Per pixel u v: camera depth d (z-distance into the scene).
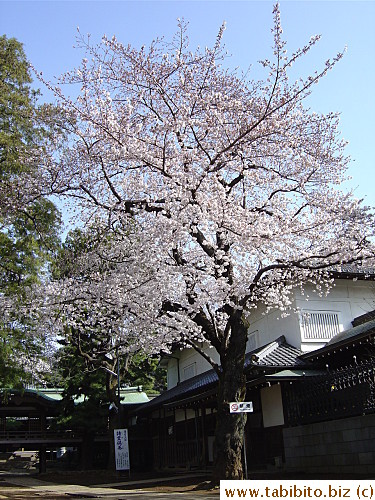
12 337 17.41
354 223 11.02
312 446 13.48
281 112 11.77
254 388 15.82
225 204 10.80
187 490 12.17
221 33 11.88
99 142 11.91
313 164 12.07
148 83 11.86
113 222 12.85
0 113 16.81
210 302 11.47
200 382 20.52
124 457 20.88
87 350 22.53
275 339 17.81
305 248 11.67
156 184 11.83
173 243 10.92
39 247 16.98
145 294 11.85
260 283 11.91
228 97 11.96
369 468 11.56
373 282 17.66
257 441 15.98
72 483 19.62
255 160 12.61
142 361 27.97
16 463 39.94
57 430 27.84
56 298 13.33
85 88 11.82
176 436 23.17
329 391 13.27
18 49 18.53
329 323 16.83
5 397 22.95
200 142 12.02
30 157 12.49
